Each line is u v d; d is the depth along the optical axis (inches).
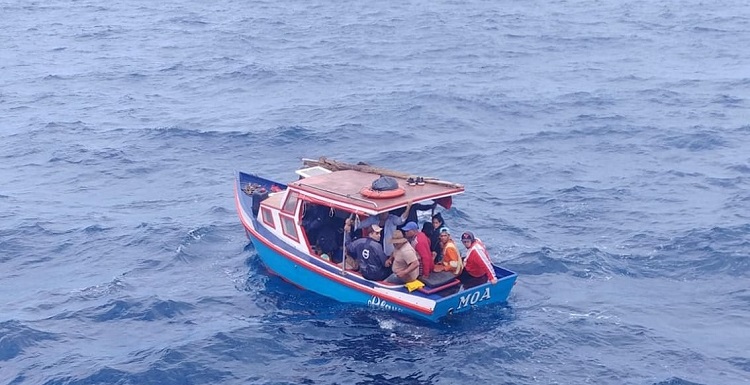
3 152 1359.5
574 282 860.6
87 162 1294.3
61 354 735.1
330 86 1791.3
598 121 1480.1
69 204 1120.8
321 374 700.0
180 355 726.5
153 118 1552.7
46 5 3152.1
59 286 870.4
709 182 1156.5
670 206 1067.3
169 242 968.9
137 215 1071.0
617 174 1202.0
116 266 916.0
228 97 1721.2
